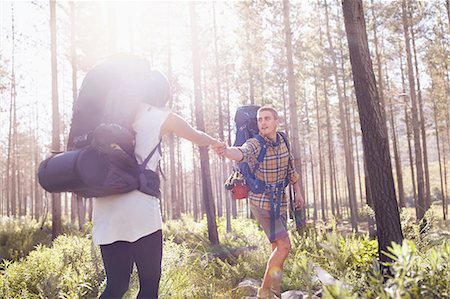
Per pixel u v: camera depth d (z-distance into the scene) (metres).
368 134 4.43
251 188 3.80
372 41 29.91
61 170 2.24
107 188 2.25
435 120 36.28
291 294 4.16
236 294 4.78
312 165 45.72
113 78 2.53
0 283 4.93
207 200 13.48
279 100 36.44
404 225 5.86
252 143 3.66
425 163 30.50
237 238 13.29
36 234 17.64
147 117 2.48
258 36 27.78
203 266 6.08
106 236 2.38
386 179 4.36
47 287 4.28
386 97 30.97
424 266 2.46
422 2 27.12
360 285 3.24
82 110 2.51
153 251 2.41
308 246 6.45
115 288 2.43
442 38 29.14
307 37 29.53
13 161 35.31
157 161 2.50
